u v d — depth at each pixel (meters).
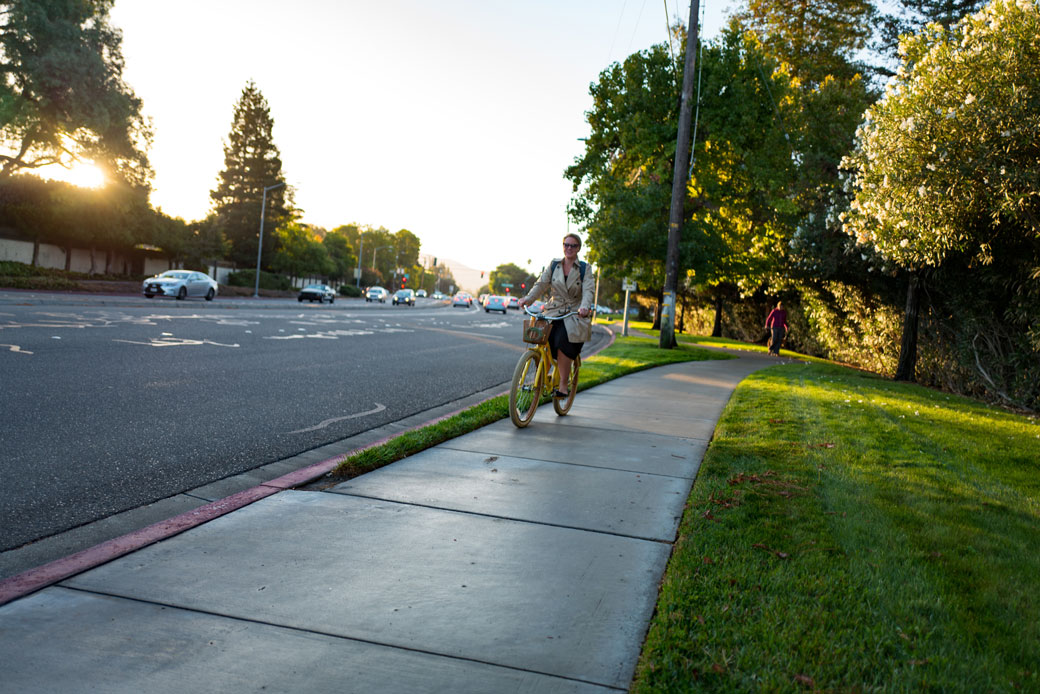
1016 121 9.81
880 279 18.20
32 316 17.08
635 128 26.45
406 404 9.24
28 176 45.66
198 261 62.16
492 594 3.36
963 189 10.44
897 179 11.42
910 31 29.05
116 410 7.34
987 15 10.84
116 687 2.48
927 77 11.12
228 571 3.49
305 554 3.75
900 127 11.24
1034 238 11.20
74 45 40.31
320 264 86.12
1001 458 7.01
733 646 2.82
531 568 3.69
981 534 4.34
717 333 41.34
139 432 6.52
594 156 28.44
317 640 2.86
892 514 4.68
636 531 4.34
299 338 17.67
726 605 3.16
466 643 2.89
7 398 7.38
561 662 2.76
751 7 34.16
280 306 38.72
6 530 4.01
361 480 5.21
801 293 27.22
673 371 15.30
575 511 4.69
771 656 2.74
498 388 11.59
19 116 40.09
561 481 5.42
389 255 166.50
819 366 18.80
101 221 46.41
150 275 57.53
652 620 3.11
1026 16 10.18
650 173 27.77
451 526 4.29
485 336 25.52
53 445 5.84
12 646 2.70
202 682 2.53
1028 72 10.02
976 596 3.39
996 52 10.38
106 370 9.80
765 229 27.33
